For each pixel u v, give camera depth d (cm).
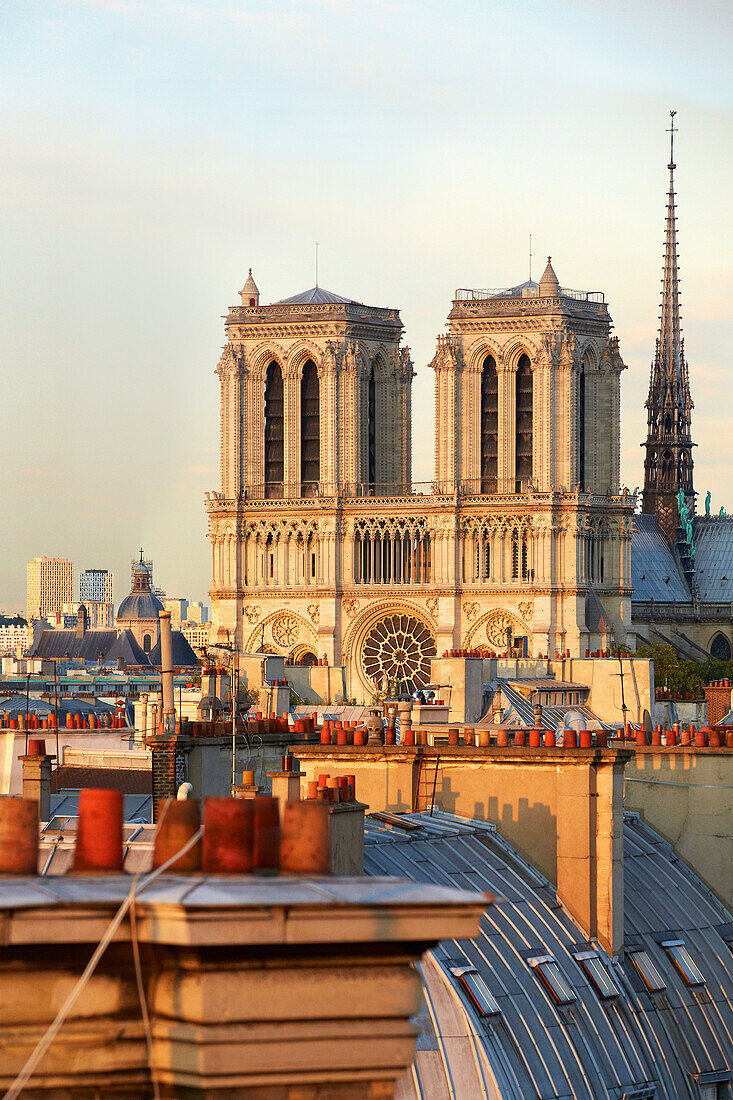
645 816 7219
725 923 6812
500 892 5834
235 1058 2211
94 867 2394
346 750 6562
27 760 6931
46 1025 2197
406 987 2253
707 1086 5897
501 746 6394
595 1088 5253
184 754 7644
